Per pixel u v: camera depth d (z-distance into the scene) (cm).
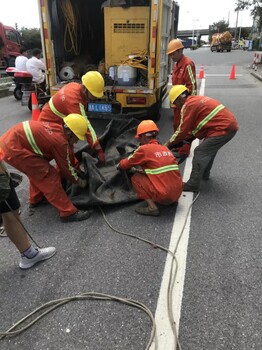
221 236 306
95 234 314
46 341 206
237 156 506
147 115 642
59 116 366
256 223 327
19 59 960
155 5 550
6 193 225
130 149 445
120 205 365
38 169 310
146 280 253
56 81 648
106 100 612
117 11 594
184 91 378
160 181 329
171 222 331
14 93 1025
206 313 222
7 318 223
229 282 250
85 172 372
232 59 2728
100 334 209
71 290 245
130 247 293
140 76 622
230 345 200
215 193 389
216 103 365
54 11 620
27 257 267
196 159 372
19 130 301
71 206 333
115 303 233
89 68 694
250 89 1142
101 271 264
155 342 202
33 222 338
